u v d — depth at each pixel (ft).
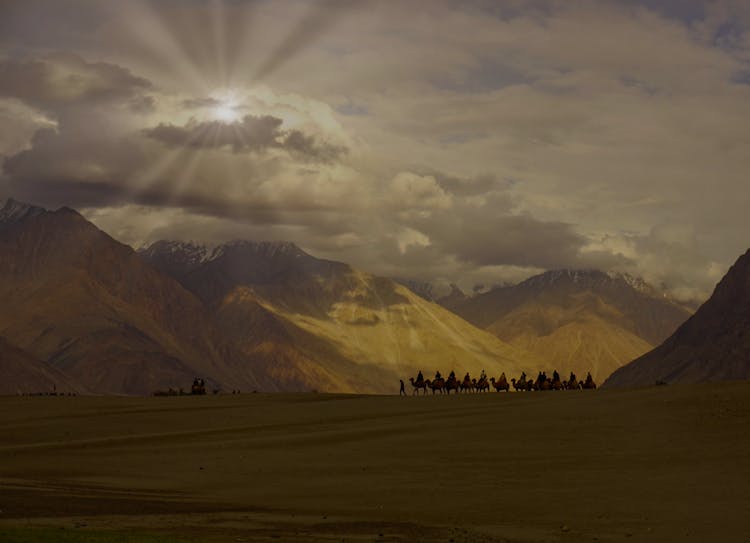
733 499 139.23
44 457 194.49
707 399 219.41
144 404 312.71
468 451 189.26
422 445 197.98
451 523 127.65
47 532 100.78
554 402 248.32
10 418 271.69
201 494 151.12
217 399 331.77
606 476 160.25
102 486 157.99
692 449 177.37
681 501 139.33
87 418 269.03
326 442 207.92
